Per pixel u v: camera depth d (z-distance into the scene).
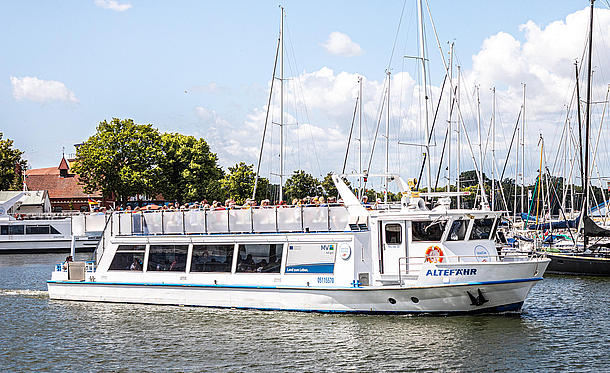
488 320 28.23
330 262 29.75
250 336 26.52
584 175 53.03
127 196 88.25
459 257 27.94
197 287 32.09
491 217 30.16
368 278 29.52
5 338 27.66
